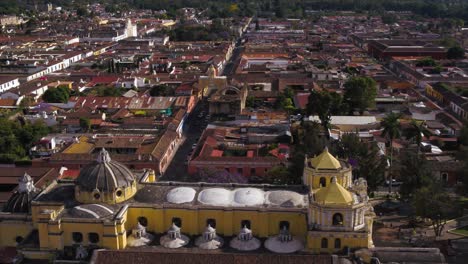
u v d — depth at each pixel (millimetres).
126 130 190250
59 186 106062
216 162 152375
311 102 183375
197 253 85625
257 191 100438
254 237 95312
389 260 86688
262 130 185000
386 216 125688
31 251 91750
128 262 84438
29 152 171625
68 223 91062
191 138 193375
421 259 86938
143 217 96312
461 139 167375
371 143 146375
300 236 95438
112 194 95312
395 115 168625
